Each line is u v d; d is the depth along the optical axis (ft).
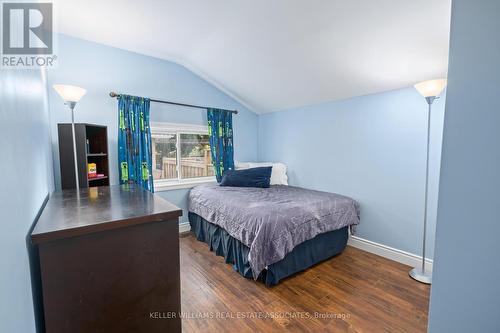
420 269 7.21
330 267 7.50
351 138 9.10
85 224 2.86
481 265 2.65
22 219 2.41
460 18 2.71
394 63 6.68
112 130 8.73
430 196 7.13
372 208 8.54
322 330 4.84
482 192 2.60
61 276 2.72
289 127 11.61
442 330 3.02
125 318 3.17
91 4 6.19
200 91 10.93
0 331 1.65
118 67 8.78
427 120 7.10
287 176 11.79
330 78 8.29
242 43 7.77
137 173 9.01
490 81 2.50
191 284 6.47
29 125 3.19
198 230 9.70
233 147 12.16
